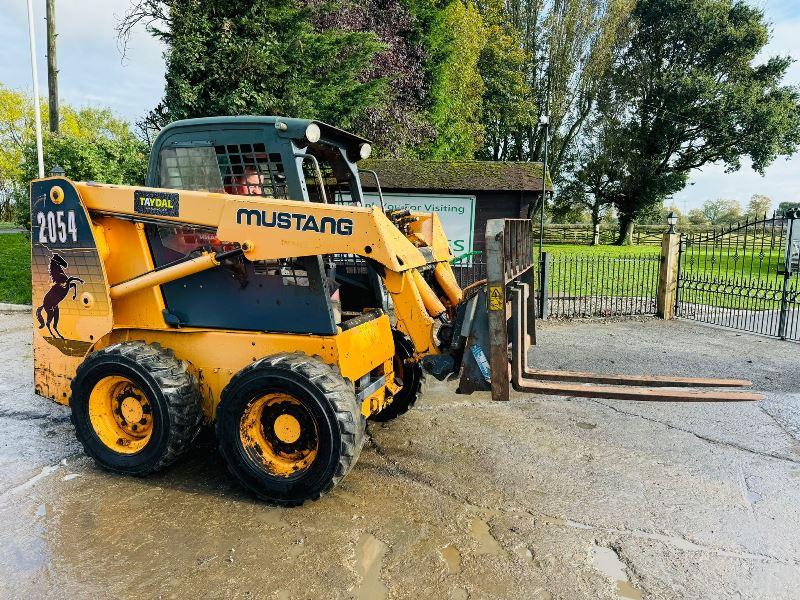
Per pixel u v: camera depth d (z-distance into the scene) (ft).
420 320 12.56
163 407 11.93
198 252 12.50
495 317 11.71
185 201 12.31
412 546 10.17
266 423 11.71
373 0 54.85
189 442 12.45
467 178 31.32
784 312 27.71
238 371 11.85
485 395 19.11
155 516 11.08
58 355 14.23
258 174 12.66
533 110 101.04
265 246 11.76
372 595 8.82
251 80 35.22
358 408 11.41
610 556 10.00
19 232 75.00
